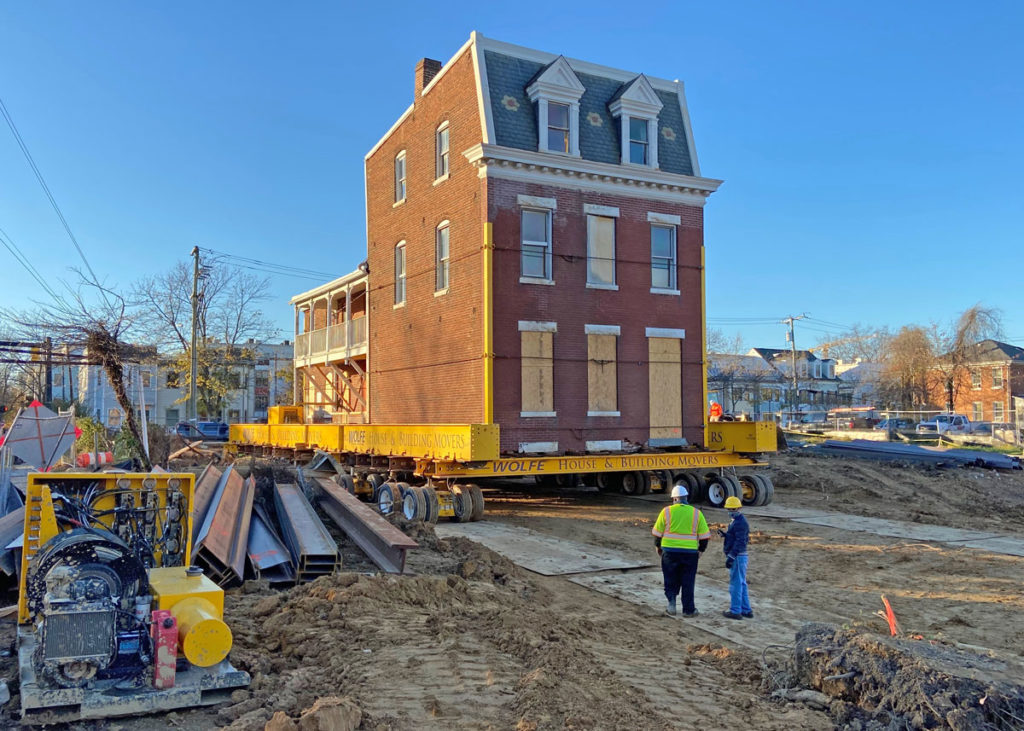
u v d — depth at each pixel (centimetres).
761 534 1588
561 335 1950
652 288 2098
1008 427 4294
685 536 972
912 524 1762
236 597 882
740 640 866
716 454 2044
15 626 712
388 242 2458
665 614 976
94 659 523
